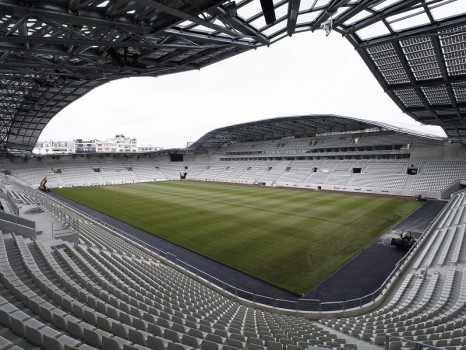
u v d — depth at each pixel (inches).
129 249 767.1
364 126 2234.3
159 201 1609.3
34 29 488.4
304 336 349.7
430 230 899.4
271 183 2426.2
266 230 990.4
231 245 848.3
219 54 633.0
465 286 512.4
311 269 681.6
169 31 446.0
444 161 1798.7
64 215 837.8
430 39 588.1
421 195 1672.0
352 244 844.6
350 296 566.3
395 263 708.0
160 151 3201.3
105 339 225.3
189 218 1183.6
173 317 349.7
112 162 3110.2
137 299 415.8
